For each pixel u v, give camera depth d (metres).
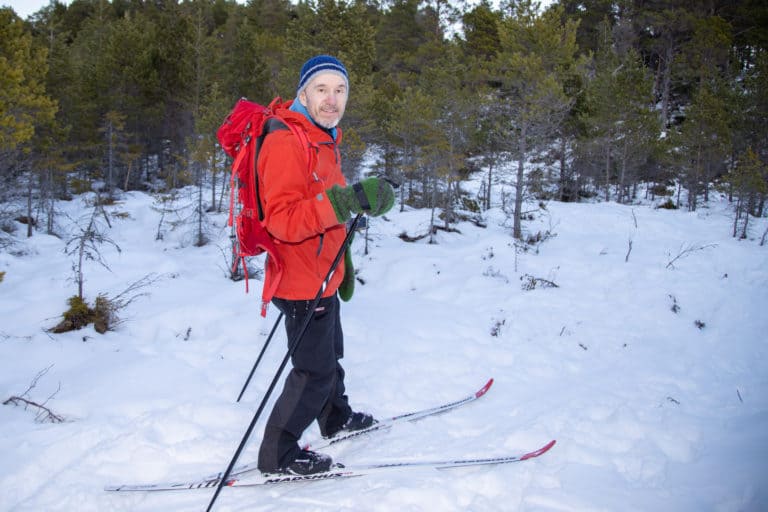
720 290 7.93
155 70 24.12
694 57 27.08
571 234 13.99
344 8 23.11
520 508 2.14
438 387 3.72
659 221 14.78
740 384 4.32
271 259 2.15
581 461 2.60
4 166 12.84
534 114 13.83
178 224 14.37
